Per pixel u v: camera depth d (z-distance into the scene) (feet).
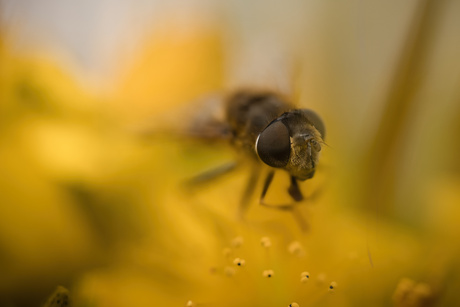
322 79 0.30
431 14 0.28
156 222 0.28
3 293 0.28
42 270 0.28
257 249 0.27
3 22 0.29
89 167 0.28
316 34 0.31
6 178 0.28
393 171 0.28
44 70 0.29
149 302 0.27
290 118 0.25
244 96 0.28
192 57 0.31
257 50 0.29
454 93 0.29
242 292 0.27
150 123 0.29
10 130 0.28
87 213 0.28
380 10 0.30
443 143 0.29
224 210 0.28
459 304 0.27
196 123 0.29
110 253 0.28
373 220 0.28
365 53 0.30
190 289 0.27
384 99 0.28
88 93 0.29
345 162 0.28
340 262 0.27
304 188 0.27
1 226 0.28
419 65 0.28
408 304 0.26
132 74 0.31
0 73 0.28
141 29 0.31
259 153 0.25
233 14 0.31
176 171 0.29
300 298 0.26
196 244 0.28
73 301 0.26
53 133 0.28
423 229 0.28
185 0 0.31
